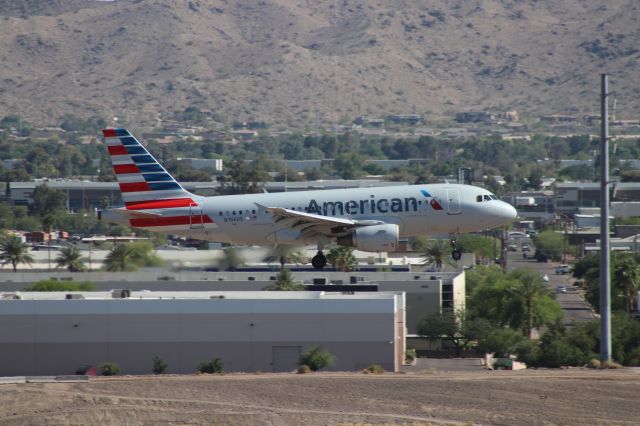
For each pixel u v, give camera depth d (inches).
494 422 7283.5
